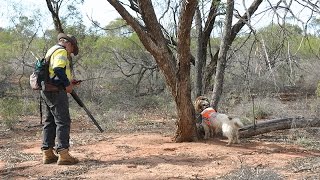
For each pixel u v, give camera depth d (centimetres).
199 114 925
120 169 665
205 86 1077
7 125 1140
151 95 1741
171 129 1085
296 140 891
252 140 902
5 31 2367
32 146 880
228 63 1238
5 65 2253
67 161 700
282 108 1288
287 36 556
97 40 2042
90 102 1655
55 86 685
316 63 1448
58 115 692
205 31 1065
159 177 616
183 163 703
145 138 929
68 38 704
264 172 558
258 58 614
